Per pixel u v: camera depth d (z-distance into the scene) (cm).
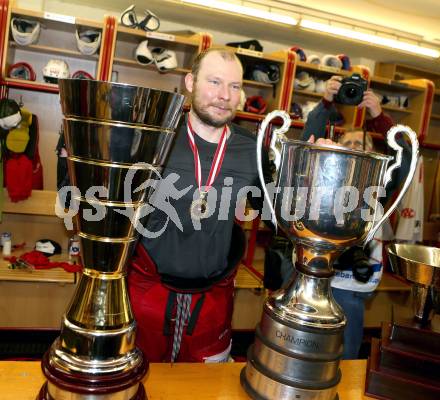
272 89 370
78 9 360
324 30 365
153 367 91
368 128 216
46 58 346
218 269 131
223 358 135
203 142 131
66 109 63
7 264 296
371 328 380
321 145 73
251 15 343
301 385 78
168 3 331
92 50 311
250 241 367
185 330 127
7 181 305
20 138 304
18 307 297
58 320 305
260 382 82
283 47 423
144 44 326
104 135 61
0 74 293
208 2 325
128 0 335
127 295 73
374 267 206
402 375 89
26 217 330
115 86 58
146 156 64
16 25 301
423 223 445
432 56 409
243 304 343
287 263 170
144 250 119
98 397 67
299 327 78
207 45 325
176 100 64
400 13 352
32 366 87
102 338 68
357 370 100
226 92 123
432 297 91
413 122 416
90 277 70
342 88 155
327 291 82
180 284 125
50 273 291
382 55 425
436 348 89
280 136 82
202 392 84
